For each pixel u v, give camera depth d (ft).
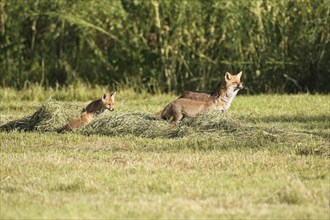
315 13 127.44
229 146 67.31
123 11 132.46
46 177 54.90
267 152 63.98
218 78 130.31
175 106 77.30
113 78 133.59
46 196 49.21
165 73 131.54
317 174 55.42
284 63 128.36
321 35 127.75
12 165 59.11
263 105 101.55
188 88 131.13
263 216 44.24
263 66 129.08
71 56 136.05
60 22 135.54
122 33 132.77
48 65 136.67
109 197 48.96
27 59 136.98
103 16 132.77
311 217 44.14
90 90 124.36
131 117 76.33
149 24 132.67
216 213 44.65
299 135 71.31
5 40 136.87
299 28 128.36
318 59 127.95
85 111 77.61
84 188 51.34
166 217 43.83
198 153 63.77
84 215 44.29
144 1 131.54
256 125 76.48
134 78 132.05
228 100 79.87
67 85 133.18
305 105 100.94
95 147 67.97
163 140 70.33
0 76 135.74
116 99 117.19
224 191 50.24
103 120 76.28
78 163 60.03
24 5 134.62
